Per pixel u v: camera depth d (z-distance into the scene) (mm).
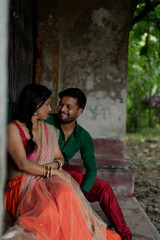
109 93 4602
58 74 4379
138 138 9766
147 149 8086
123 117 4621
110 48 4535
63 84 4609
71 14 4449
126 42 4527
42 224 2041
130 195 4121
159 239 2936
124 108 4617
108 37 4512
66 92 2672
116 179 4090
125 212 3557
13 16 3123
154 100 11195
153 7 4664
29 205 2158
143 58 8766
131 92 11016
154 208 3924
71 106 2639
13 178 2354
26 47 4008
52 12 4254
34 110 2299
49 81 4363
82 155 2924
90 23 4484
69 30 4504
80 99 2674
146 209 3891
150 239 2891
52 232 2074
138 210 3643
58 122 2818
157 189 4742
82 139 2848
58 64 4355
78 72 4582
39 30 4297
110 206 2709
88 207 2447
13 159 2246
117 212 2707
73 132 2818
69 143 2830
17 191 2256
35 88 2334
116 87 4598
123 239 2678
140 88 9977
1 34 934
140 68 9359
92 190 2766
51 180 2303
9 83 3057
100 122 4625
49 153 2441
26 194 2203
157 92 11242
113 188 4105
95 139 4621
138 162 6625
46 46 4316
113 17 4457
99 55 4547
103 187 2742
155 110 11641
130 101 11406
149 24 6336
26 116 2283
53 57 4332
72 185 2420
